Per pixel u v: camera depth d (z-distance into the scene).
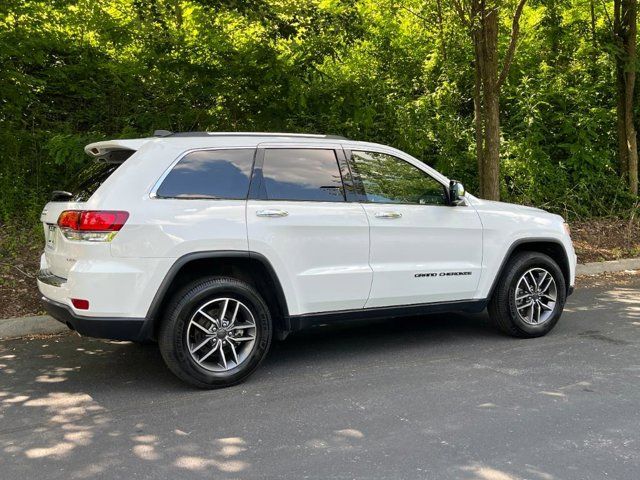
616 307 7.48
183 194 4.58
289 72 9.35
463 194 5.53
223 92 9.49
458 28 11.52
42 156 9.67
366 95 10.57
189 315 4.51
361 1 10.48
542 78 12.70
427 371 5.08
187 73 9.41
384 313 5.39
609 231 11.48
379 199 5.36
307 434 3.85
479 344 5.89
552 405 4.30
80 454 3.60
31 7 8.82
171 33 9.30
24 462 3.50
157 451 3.63
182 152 4.66
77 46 9.93
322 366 5.25
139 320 4.38
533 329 6.05
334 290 5.07
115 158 4.82
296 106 9.87
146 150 4.60
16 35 8.86
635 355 5.49
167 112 9.78
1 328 6.04
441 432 3.86
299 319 4.98
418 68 12.45
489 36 9.61
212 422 4.05
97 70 9.97
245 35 9.61
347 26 9.16
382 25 11.97
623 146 12.74
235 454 3.58
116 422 4.06
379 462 3.46
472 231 5.71
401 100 11.40
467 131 12.02
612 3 13.08
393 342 6.00
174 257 4.44
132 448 3.67
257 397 4.51
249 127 9.80
